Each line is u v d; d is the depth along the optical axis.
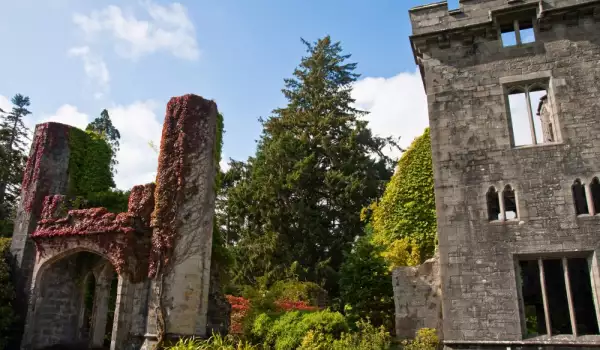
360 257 21.72
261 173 38.91
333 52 44.94
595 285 13.86
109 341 26.72
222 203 45.06
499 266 14.70
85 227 22.12
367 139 41.12
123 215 21.72
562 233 14.40
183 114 22.33
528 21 16.83
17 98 46.62
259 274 36.09
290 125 40.78
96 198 26.69
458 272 15.04
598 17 15.87
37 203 24.64
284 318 19.12
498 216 15.97
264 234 36.97
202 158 22.05
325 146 38.47
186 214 21.09
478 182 15.62
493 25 16.61
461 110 16.45
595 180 14.55
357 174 37.81
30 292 22.58
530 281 18.41
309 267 34.97
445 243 15.41
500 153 15.65
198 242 21.02
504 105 16.05
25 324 21.98
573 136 15.10
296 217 36.66
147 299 20.39
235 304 23.34
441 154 16.27
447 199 15.79
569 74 15.69
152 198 22.08
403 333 17.94
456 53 17.03
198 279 20.62
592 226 14.19
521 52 16.33
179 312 19.80
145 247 21.38
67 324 23.81
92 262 25.12
